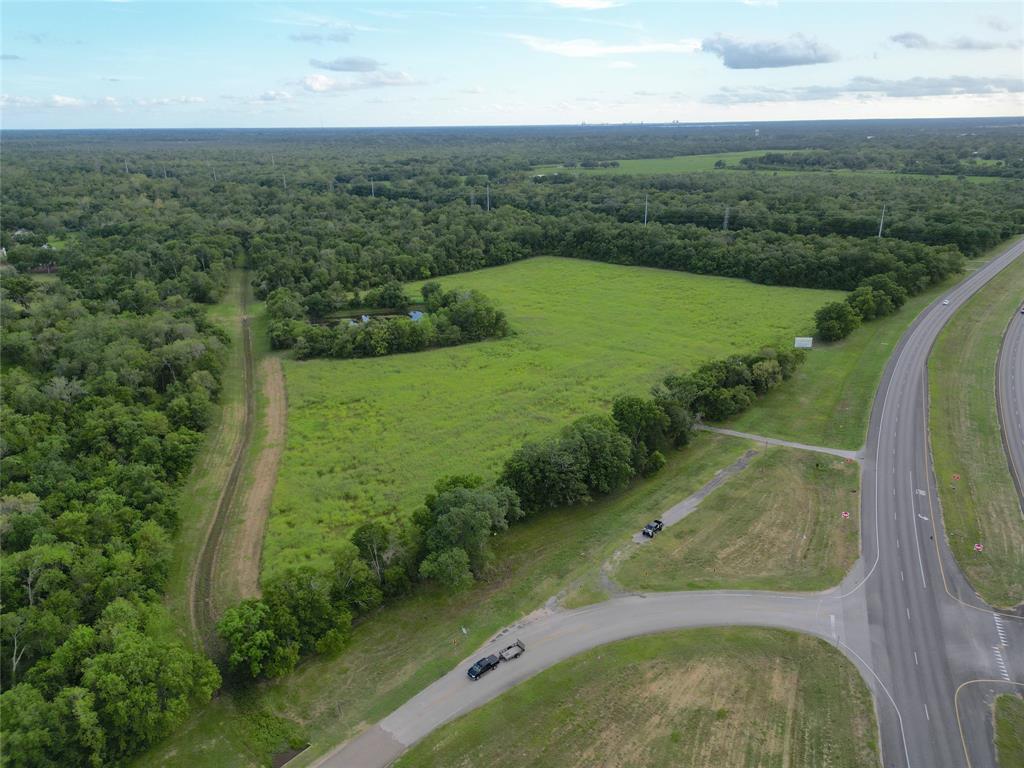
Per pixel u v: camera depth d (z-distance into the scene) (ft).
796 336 505.66
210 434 384.68
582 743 186.50
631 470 303.68
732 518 289.94
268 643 209.26
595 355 489.67
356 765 183.21
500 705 199.82
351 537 267.18
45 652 203.62
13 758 164.96
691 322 553.23
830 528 280.72
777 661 212.43
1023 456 333.01
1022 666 209.05
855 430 364.79
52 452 312.50
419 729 193.36
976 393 403.75
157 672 189.88
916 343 484.33
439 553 239.71
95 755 175.83
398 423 390.42
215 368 444.14
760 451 346.74
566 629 229.25
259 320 593.42
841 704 196.65
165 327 463.83
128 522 268.62
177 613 244.01
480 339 534.78
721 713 194.29
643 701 199.21
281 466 345.92
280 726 196.34
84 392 376.68
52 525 256.73
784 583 247.91
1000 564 254.88
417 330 510.99
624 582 251.60
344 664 217.97
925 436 354.74
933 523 281.33
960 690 200.95
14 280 569.64
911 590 242.58
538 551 273.13
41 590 226.79
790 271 640.99
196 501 316.40
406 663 217.56
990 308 547.08
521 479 289.33
